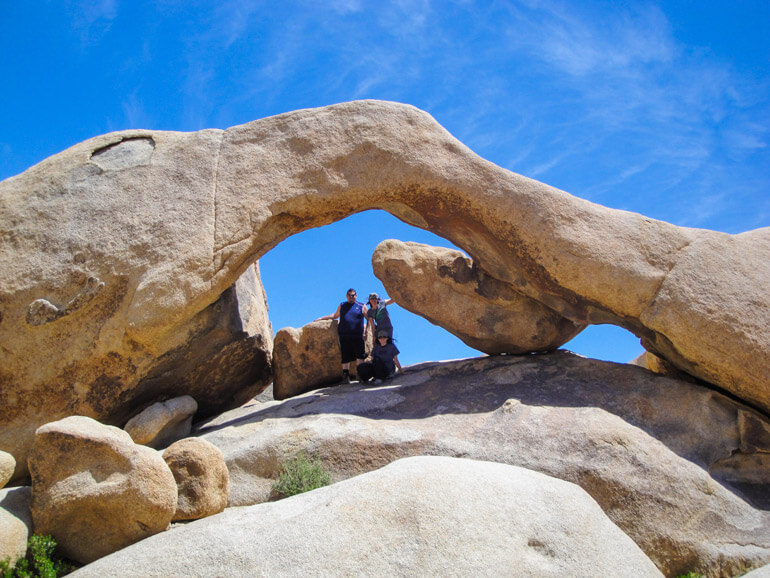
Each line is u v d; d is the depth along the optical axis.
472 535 5.73
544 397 9.55
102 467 6.64
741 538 7.71
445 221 10.74
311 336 11.62
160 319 9.30
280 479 8.59
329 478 8.61
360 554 5.52
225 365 11.05
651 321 9.50
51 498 6.54
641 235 9.92
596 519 6.43
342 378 11.78
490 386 10.06
